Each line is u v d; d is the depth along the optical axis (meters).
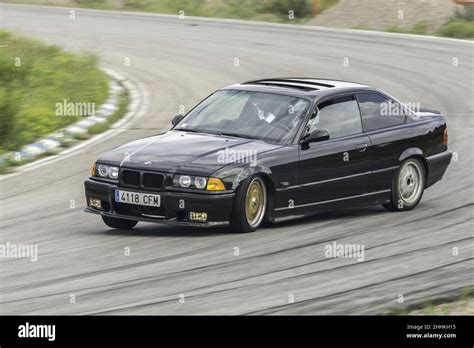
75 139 24.97
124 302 11.75
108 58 39.12
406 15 49.66
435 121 18.66
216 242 14.92
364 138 17.19
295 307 11.59
